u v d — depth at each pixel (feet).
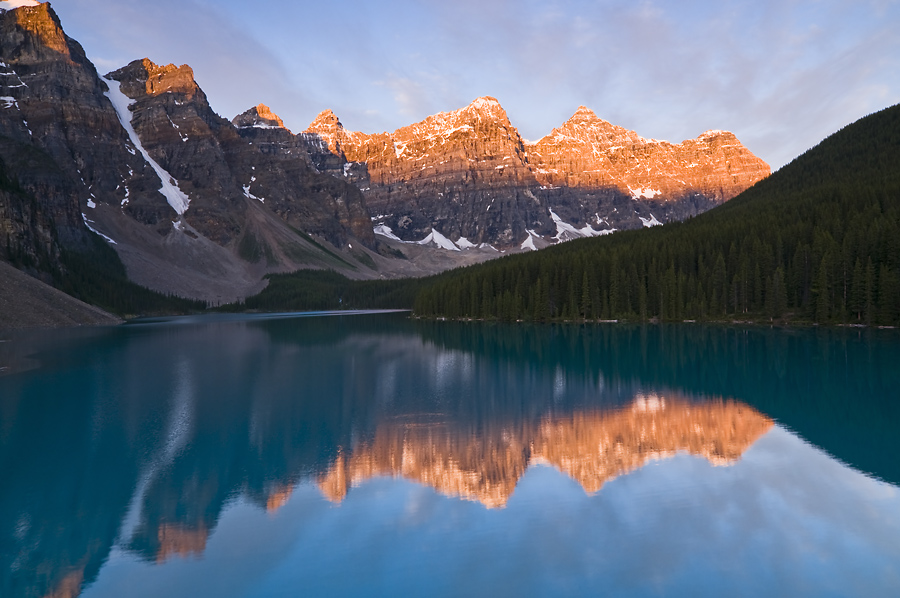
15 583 75.05
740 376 220.02
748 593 69.15
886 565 75.00
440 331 461.37
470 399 182.39
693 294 454.81
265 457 123.85
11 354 303.07
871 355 265.13
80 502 100.48
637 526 87.15
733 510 92.43
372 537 85.76
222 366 262.47
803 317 401.49
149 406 174.81
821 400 176.24
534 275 550.77
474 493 101.86
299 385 210.79
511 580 73.20
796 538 82.38
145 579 75.66
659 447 127.13
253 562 79.46
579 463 116.67
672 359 267.39
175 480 110.73
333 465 118.32
